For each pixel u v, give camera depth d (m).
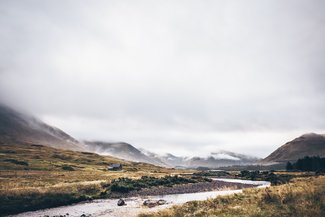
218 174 157.25
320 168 171.50
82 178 82.94
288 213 18.36
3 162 129.62
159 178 90.06
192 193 61.81
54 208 44.06
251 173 141.88
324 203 19.19
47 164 144.75
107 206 44.06
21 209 42.28
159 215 22.86
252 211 19.83
